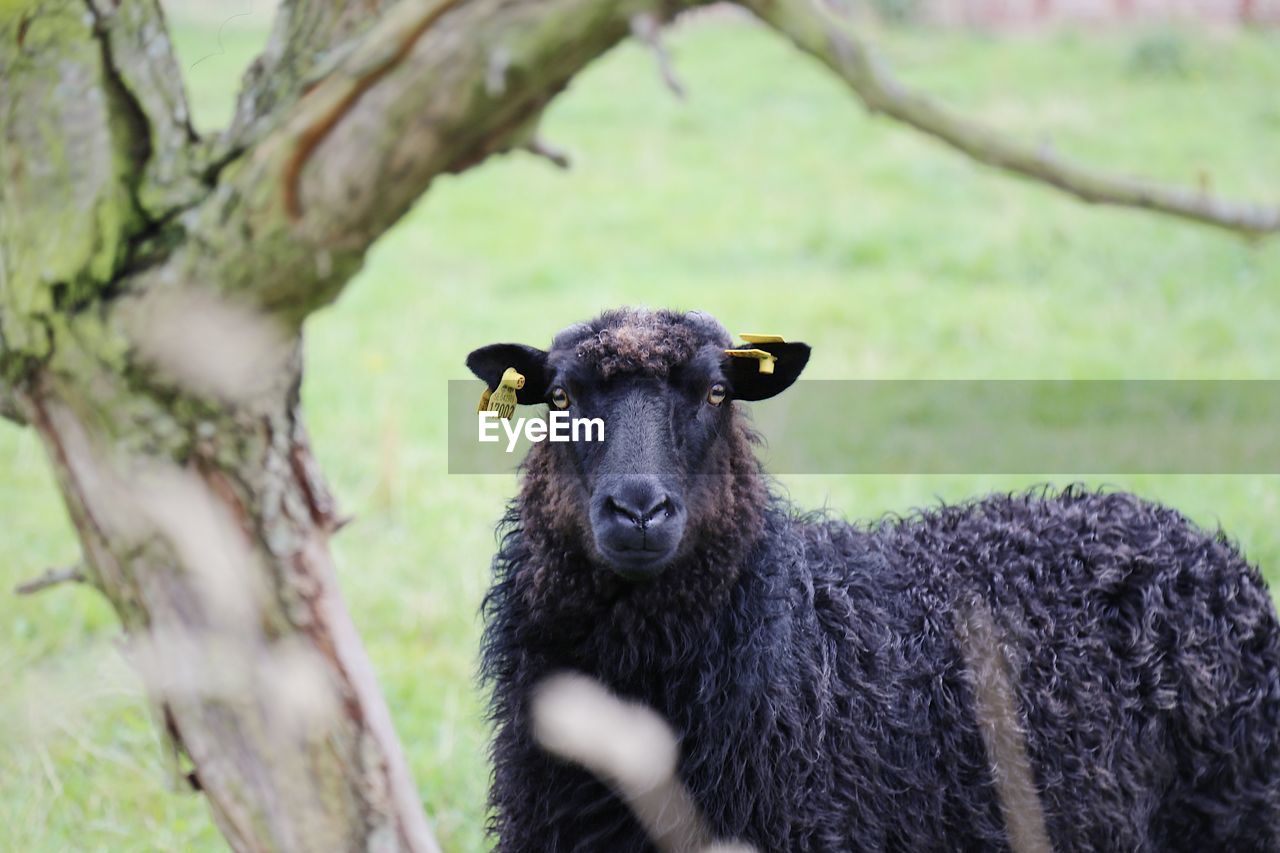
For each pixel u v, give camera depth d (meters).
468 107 2.26
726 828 4.40
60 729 5.77
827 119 23.11
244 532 2.80
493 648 4.81
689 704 4.48
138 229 2.57
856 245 16.33
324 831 2.89
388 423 9.47
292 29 2.63
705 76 26.38
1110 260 15.57
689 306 13.81
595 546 4.40
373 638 7.65
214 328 2.56
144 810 5.89
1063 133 20.55
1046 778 4.91
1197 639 5.22
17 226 2.62
